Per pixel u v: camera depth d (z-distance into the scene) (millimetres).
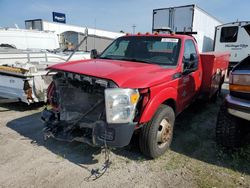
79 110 3215
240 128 3482
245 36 12531
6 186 2695
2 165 3105
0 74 5340
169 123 3461
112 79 2730
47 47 10141
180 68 3775
